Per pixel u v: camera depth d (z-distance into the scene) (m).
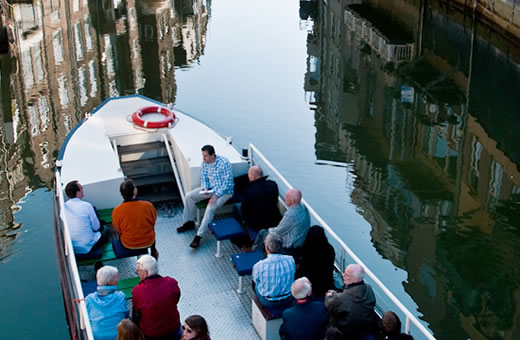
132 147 10.38
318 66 30.47
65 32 35.09
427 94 27.47
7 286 11.79
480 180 19.83
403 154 21.98
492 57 30.39
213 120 23.06
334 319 6.15
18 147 19.64
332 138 22.53
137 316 6.21
